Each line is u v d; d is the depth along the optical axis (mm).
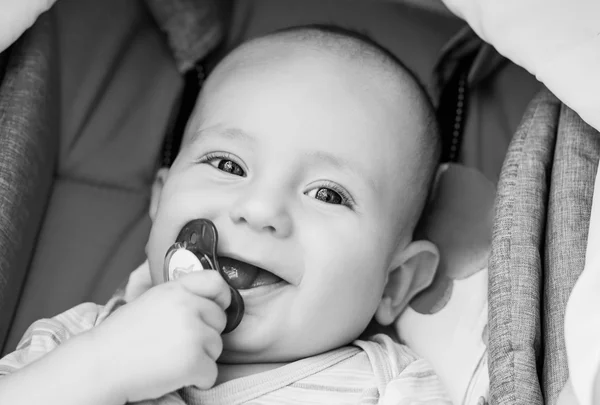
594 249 1176
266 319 1427
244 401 1421
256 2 2004
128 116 1901
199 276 1329
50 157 1757
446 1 1578
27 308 1676
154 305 1302
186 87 1925
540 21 1437
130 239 1823
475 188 1750
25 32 1678
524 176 1457
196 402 1416
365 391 1445
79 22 1846
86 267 1760
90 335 1282
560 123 1509
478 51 1860
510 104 1904
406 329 1674
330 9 2000
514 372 1269
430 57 1950
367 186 1524
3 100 1599
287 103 1532
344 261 1465
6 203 1508
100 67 1857
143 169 1890
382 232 1540
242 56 1654
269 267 1405
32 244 1698
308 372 1465
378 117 1568
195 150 1550
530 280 1355
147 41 1953
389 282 1671
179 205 1484
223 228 1428
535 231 1404
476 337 1585
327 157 1503
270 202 1422
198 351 1284
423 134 1645
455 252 1699
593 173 1415
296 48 1627
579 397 1052
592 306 1080
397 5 2012
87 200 1835
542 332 1344
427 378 1488
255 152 1499
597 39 1388
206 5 1932
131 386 1258
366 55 1632
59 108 1806
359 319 1525
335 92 1559
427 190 1681
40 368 1252
